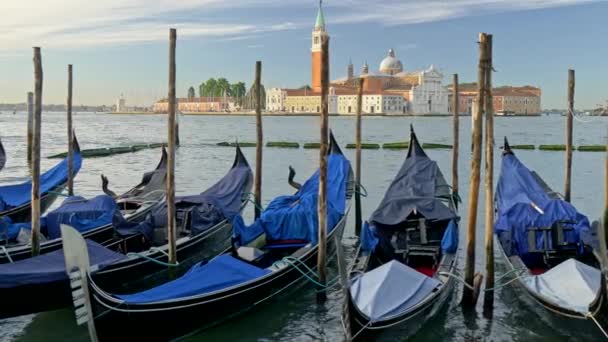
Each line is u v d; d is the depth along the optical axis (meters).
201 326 10.45
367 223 12.95
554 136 68.69
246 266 11.46
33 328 11.05
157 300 9.69
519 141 59.31
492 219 11.52
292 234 14.07
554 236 12.62
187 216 14.85
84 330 10.98
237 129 86.31
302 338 10.73
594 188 26.89
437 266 12.52
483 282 13.21
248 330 11.01
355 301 9.88
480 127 11.38
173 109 13.01
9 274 10.27
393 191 16.91
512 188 16.30
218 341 10.55
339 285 13.24
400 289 10.38
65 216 14.48
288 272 12.25
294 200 15.81
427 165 18.39
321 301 12.16
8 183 29.30
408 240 13.43
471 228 11.54
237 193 18.50
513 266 12.12
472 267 11.60
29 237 13.96
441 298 11.10
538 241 12.73
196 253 14.56
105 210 15.16
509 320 11.34
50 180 20.56
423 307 10.32
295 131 80.12
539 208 13.16
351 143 51.25
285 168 34.34
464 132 77.25
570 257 12.55
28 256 13.14
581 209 21.86
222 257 11.48
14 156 41.41
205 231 14.73
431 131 80.38
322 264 12.08
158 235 14.45
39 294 10.58
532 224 12.88
